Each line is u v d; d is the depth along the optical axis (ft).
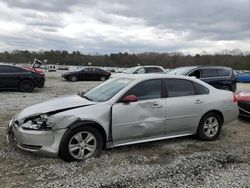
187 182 13.04
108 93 17.19
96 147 15.69
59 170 13.91
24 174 13.42
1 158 15.16
